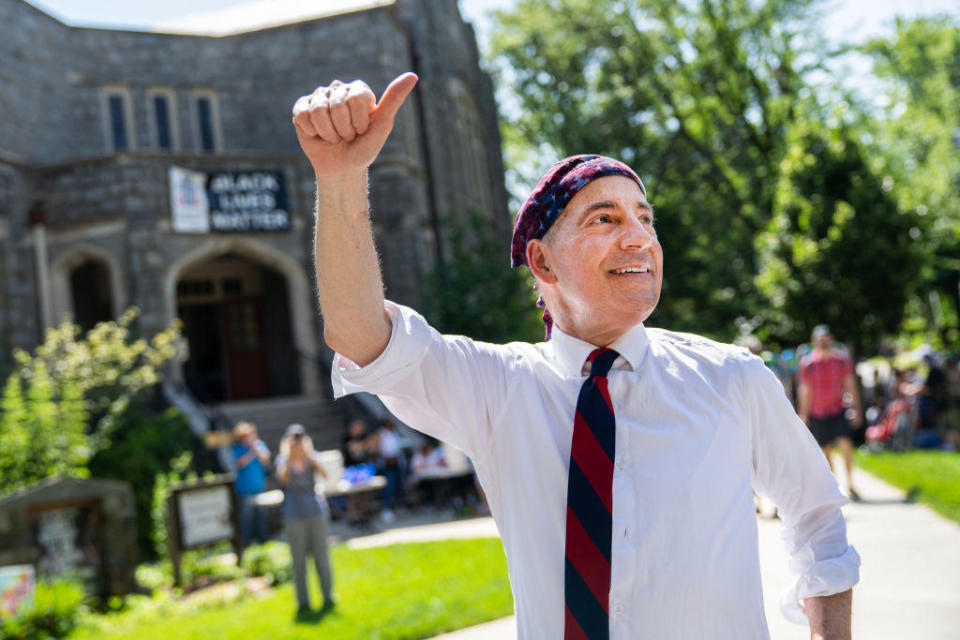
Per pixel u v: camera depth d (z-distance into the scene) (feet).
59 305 58.13
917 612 16.30
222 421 53.31
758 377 5.19
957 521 23.68
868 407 61.87
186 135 70.74
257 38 72.59
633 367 5.06
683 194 95.50
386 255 68.44
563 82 100.78
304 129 4.41
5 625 23.94
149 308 56.44
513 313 57.67
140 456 43.80
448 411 5.14
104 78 68.85
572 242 5.09
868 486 32.12
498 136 95.55
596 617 4.63
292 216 61.72
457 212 77.46
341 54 71.15
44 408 38.34
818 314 52.08
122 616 26.53
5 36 61.26
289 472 23.57
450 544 31.19
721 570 4.81
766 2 84.94
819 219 53.21
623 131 94.38
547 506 4.96
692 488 4.82
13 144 60.90
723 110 87.56
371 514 41.78
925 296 71.31
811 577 5.32
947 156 86.07
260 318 72.38
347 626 20.47
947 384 47.37
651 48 91.45
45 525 27.89
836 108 55.21
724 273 90.33
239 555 32.19
